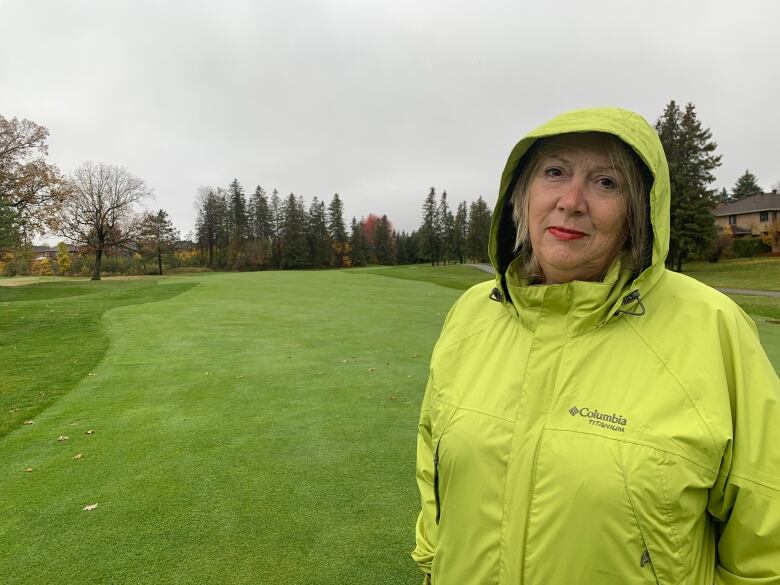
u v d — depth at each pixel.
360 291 20.34
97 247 42.50
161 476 3.79
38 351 8.57
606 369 1.17
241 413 5.28
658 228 1.17
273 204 77.81
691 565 1.05
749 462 1.04
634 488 1.04
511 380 1.29
